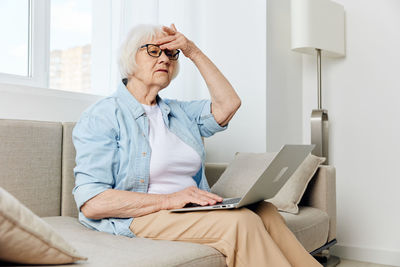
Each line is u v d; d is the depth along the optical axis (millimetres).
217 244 1274
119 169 1522
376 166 2980
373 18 3014
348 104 3096
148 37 1697
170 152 1634
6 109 1933
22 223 837
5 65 2184
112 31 2588
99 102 1624
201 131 1920
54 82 2477
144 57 1683
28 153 1702
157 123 1709
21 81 2205
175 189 1620
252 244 1237
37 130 1743
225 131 2967
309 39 2816
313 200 2305
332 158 3143
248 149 2867
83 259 997
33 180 1713
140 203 1414
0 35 2160
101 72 2660
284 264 1215
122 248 1207
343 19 3076
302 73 3301
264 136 2803
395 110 2928
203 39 3104
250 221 1268
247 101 2891
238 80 2938
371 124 3008
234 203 1323
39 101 2070
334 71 3156
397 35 2932
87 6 2693
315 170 2254
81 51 2650
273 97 2893
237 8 2957
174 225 1355
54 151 1802
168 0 3002
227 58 2992
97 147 1472
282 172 1531
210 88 1850
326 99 3184
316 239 2068
